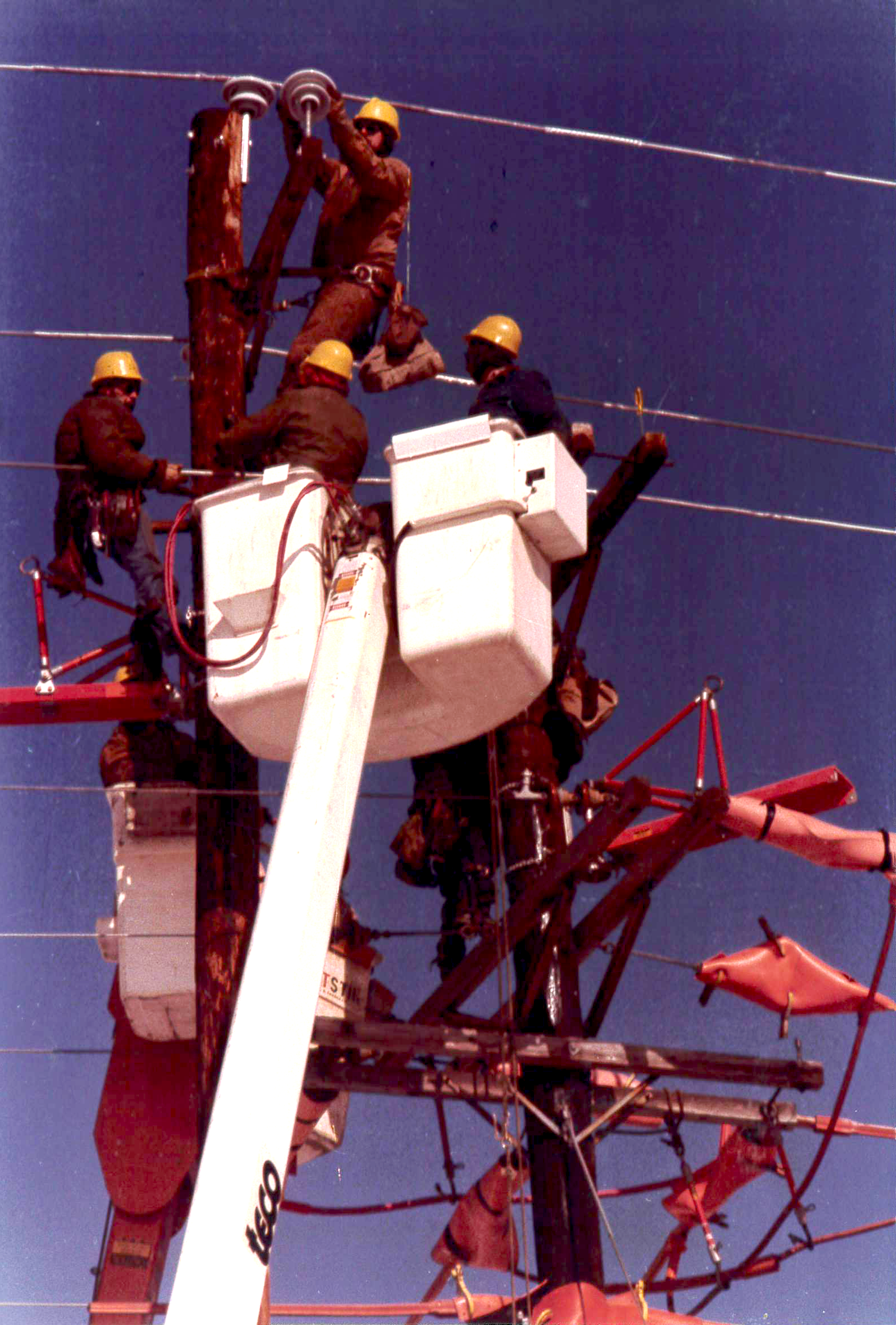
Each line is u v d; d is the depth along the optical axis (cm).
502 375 1261
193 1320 803
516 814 1252
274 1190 851
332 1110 1278
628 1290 1288
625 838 1341
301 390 1170
